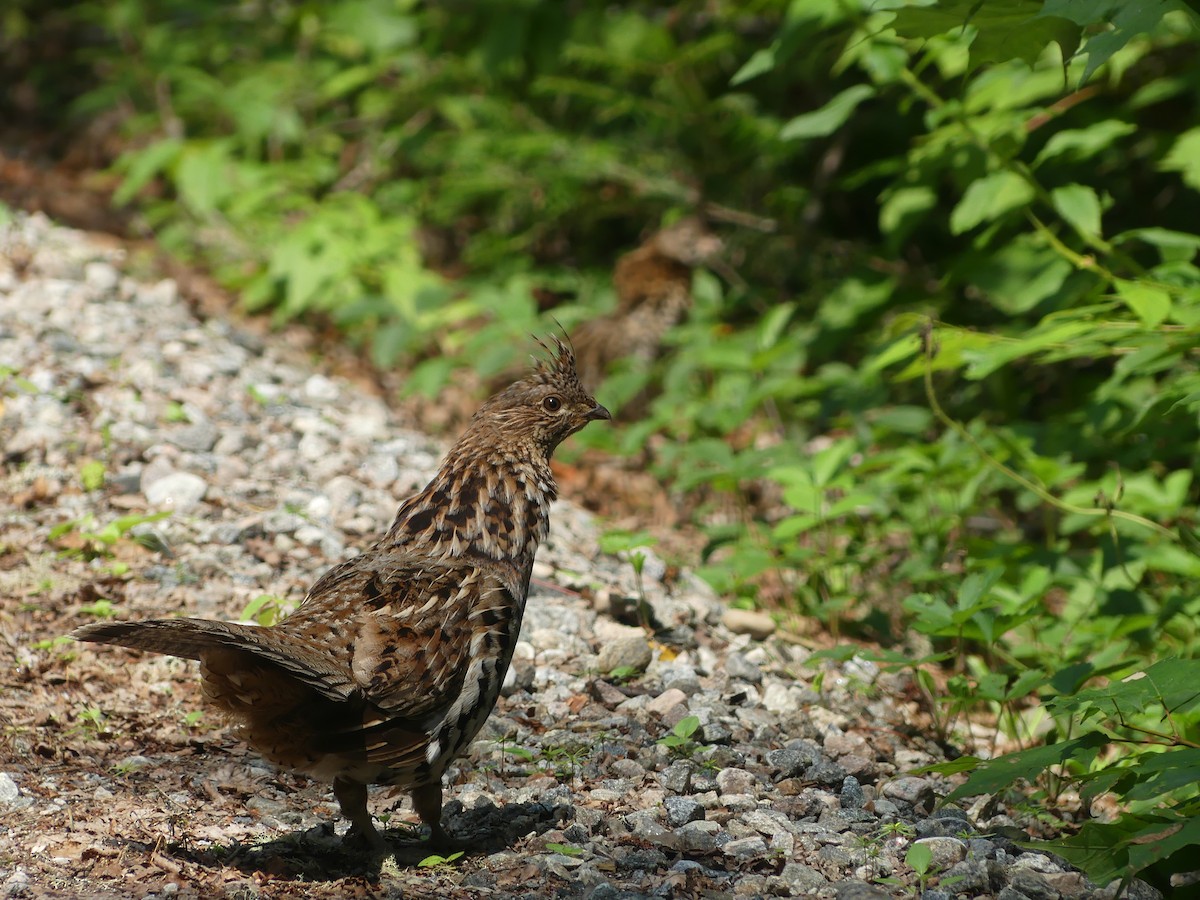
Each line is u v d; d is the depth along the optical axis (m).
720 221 16.59
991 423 13.89
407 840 6.93
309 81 18.67
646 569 11.11
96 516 10.31
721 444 11.31
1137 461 10.88
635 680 9.05
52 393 11.77
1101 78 13.23
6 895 5.90
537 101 17.62
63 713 7.96
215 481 11.03
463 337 15.27
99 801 6.98
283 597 9.51
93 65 23.19
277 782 7.44
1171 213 14.53
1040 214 13.88
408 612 6.29
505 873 6.48
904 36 8.47
